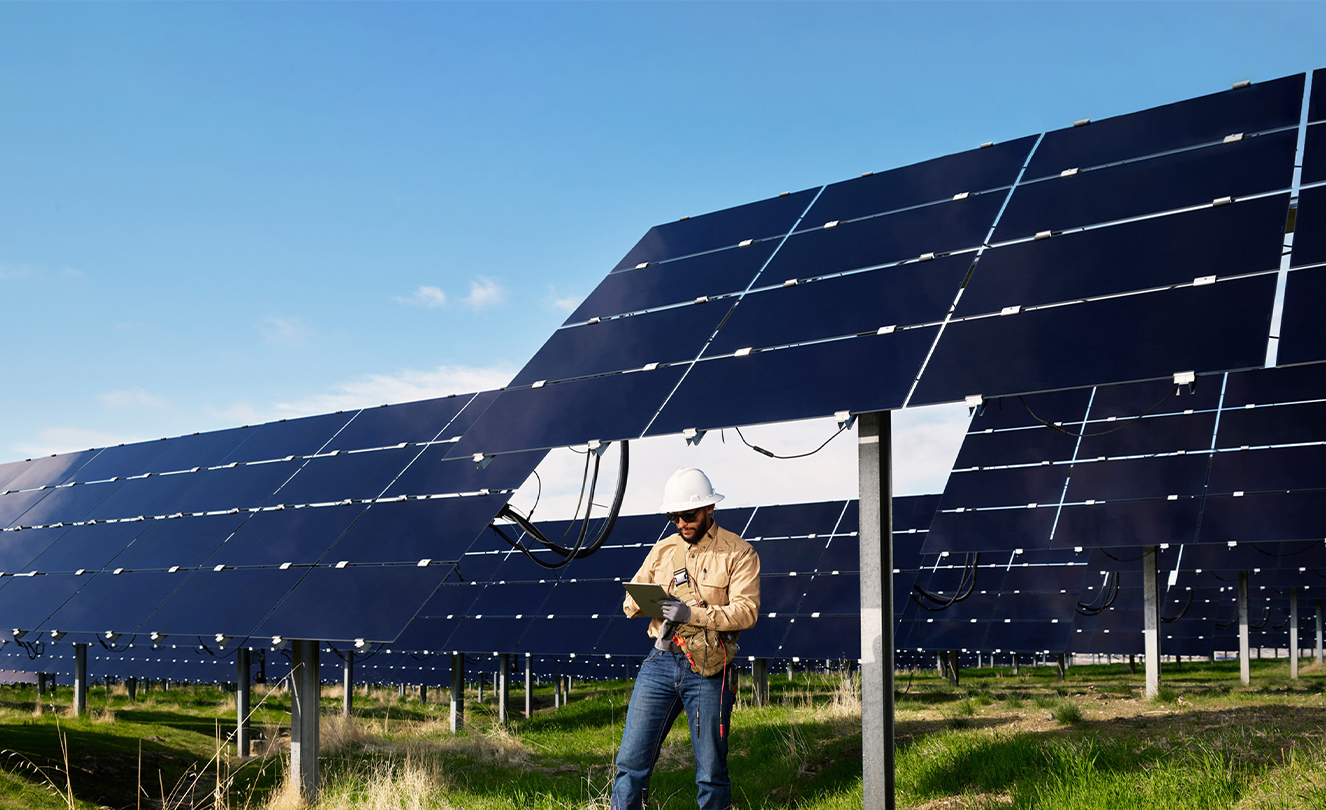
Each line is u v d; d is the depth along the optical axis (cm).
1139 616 2128
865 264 750
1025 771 701
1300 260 540
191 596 1055
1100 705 1288
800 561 1766
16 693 2181
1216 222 596
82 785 852
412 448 1167
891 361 621
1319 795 508
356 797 927
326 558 1010
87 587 1193
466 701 2669
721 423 641
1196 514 1336
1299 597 2553
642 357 788
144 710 1755
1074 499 1430
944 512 1523
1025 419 1586
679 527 557
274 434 1407
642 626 1680
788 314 736
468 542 918
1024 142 804
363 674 2417
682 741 1132
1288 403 1377
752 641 1641
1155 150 702
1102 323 562
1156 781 595
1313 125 639
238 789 974
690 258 919
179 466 1464
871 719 604
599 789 862
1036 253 658
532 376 855
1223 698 1288
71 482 1619
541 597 1883
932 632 1991
